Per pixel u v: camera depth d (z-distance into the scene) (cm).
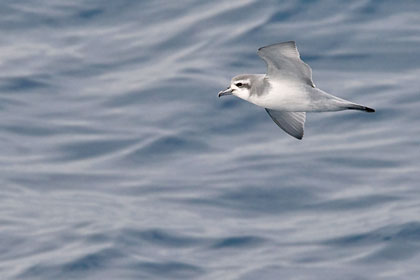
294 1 3234
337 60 3017
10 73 3062
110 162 2702
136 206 2516
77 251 2341
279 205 2491
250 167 2617
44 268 2289
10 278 2258
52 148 2769
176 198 2533
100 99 2947
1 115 2889
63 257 2322
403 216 2416
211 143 2733
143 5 3338
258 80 1944
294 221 2433
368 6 3209
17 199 2569
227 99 2873
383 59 3012
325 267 2270
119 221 2452
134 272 2267
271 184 2550
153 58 3112
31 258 2328
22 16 3331
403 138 2703
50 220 2475
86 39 3219
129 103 2919
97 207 2517
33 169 2684
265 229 2406
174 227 2414
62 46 3194
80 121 2866
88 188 2603
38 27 3288
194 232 2402
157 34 3209
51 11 3341
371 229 2381
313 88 1903
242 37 3133
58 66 3097
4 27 3294
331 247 2336
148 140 2762
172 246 2356
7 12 3341
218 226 2417
